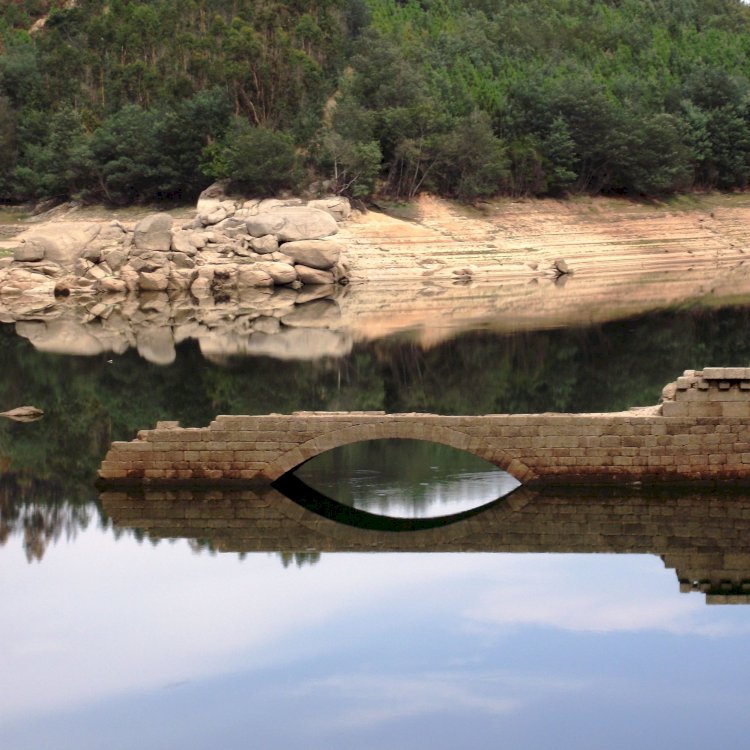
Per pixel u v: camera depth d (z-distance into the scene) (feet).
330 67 500.33
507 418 126.72
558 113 484.33
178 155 445.37
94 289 345.51
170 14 516.73
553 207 468.75
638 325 277.44
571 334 264.31
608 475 126.31
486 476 143.02
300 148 441.27
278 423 128.88
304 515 127.54
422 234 410.93
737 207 501.97
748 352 236.84
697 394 124.98
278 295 345.92
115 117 463.42
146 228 355.36
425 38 558.97
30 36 589.73
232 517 126.82
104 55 515.50
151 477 131.03
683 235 466.29
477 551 116.98
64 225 364.99
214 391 202.59
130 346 255.29
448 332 270.05
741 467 125.39
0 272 346.54
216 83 467.11
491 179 452.76
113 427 173.78
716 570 111.04
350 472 145.18
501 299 333.01
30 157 474.90
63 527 125.18
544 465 126.82
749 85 541.34
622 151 477.77
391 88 461.78
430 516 127.03
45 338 269.03
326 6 513.04
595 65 574.97
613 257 434.71
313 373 220.43
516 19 607.78
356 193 419.13
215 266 350.02
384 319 294.46
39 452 158.81
